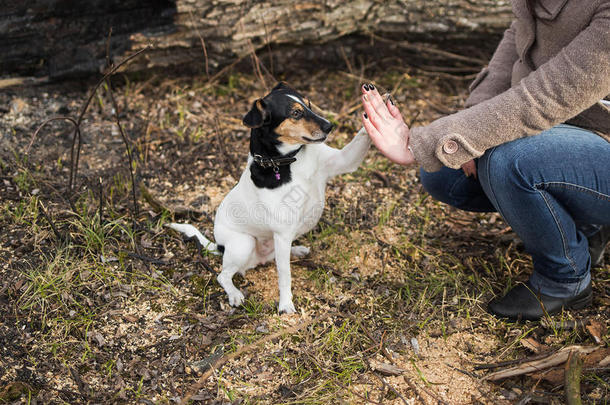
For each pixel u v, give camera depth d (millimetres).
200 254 1891
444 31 2510
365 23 2508
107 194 2080
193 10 2352
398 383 1559
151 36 2383
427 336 1669
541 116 1372
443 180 1786
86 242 1892
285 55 2588
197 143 2309
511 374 1532
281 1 2395
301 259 1898
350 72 2662
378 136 1473
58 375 1576
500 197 1549
